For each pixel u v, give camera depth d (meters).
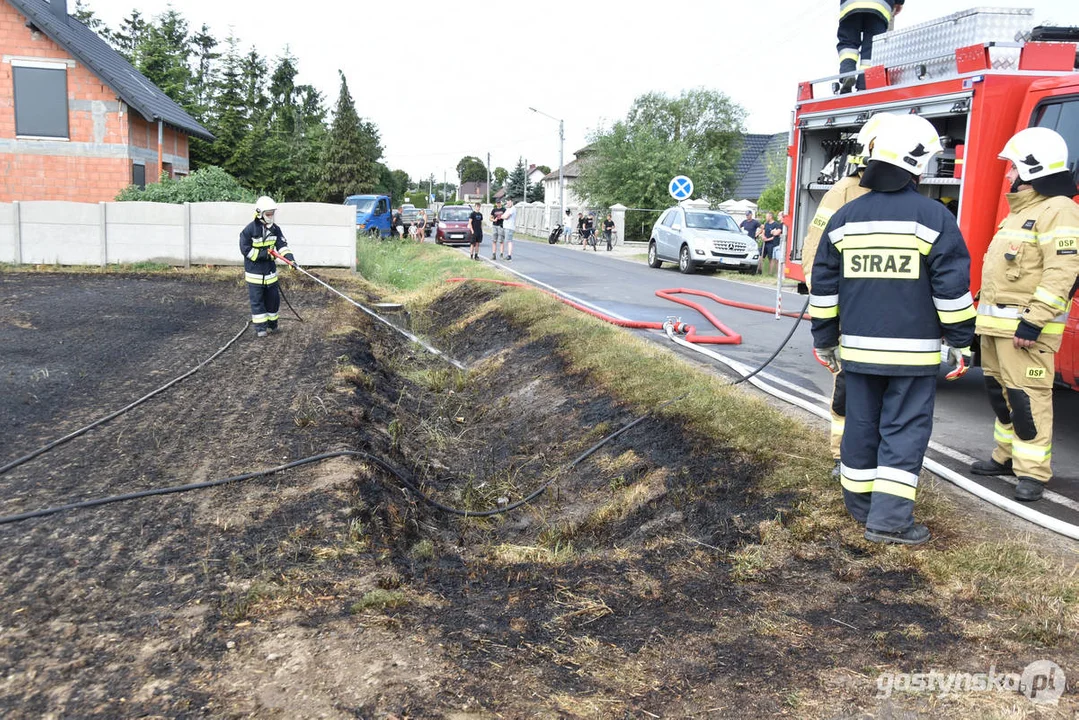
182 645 3.34
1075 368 5.46
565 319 10.37
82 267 18.03
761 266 21.67
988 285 4.91
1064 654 3.13
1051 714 2.77
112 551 4.24
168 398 7.37
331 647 3.31
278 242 10.76
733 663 3.23
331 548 4.35
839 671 3.12
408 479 6.33
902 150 3.84
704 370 8.41
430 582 4.31
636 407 6.84
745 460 5.30
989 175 6.34
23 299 13.04
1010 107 6.26
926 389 4.01
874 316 3.97
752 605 3.71
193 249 18.31
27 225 17.94
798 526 4.36
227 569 4.07
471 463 7.23
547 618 3.75
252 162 36.84
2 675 3.11
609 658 3.34
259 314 10.62
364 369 9.12
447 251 24.47
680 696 3.03
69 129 22.70
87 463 5.57
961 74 6.55
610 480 5.93
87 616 3.58
